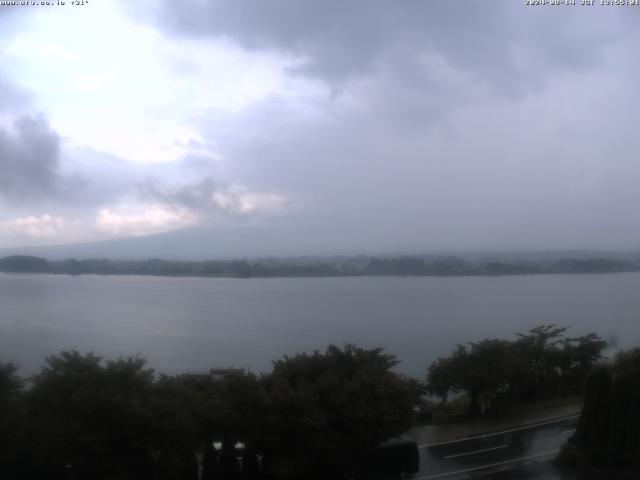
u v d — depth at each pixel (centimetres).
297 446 1580
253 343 6431
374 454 1725
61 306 9125
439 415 2448
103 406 1377
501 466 1833
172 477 1480
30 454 1370
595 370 1867
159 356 5341
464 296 11956
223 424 1546
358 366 1825
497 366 2442
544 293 11975
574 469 1798
